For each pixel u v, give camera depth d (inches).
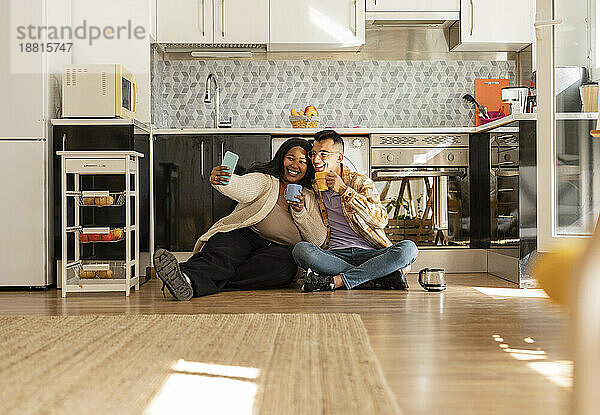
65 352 84.8
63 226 148.4
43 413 59.4
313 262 147.2
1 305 134.7
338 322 106.9
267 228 159.2
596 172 146.3
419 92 211.6
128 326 104.0
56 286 168.2
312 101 209.5
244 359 80.5
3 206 163.0
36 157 162.9
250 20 193.9
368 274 149.1
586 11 144.9
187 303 133.5
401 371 76.7
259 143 185.9
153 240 184.1
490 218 180.4
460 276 178.9
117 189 170.1
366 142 189.6
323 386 67.7
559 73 145.4
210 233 159.6
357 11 195.8
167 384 69.2
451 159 189.6
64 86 163.3
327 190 157.0
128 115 172.1
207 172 185.3
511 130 161.0
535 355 84.7
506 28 198.1
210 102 201.3
